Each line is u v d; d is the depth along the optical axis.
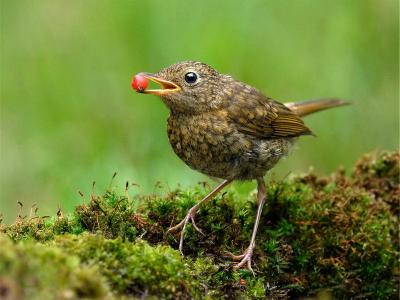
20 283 5.58
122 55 14.71
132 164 13.21
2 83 15.09
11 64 15.31
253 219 9.42
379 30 14.75
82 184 12.38
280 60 14.66
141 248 6.80
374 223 9.67
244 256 8.52
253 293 7.82
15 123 14.61
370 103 14.48
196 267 7.49
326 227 9.47
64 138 14.09
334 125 14.34
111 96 14.41
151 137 13.67
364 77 14.59
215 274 7.54
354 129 14.34
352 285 9.31
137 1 14.80
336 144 14.23
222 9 14.88
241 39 14.67
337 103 12.23
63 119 14.51
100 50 14.95
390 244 9.71
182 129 9.51
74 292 5.72
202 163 9.66
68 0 15.65
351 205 9.82
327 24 14.99
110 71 14.66
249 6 14.98
